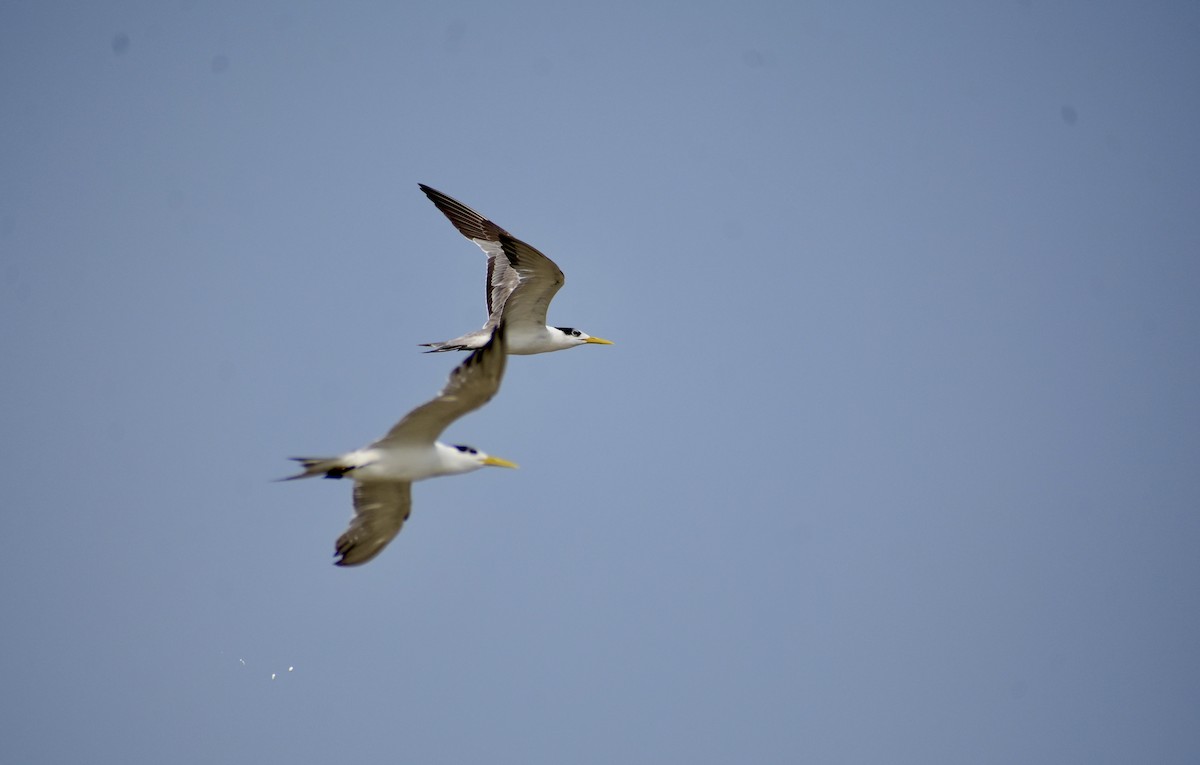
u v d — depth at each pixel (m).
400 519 18.12
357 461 16.50
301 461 16.30
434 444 16.89
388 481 17.44
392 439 16.56
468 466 17.02
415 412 15.90
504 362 15.12
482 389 15.51
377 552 18.33
